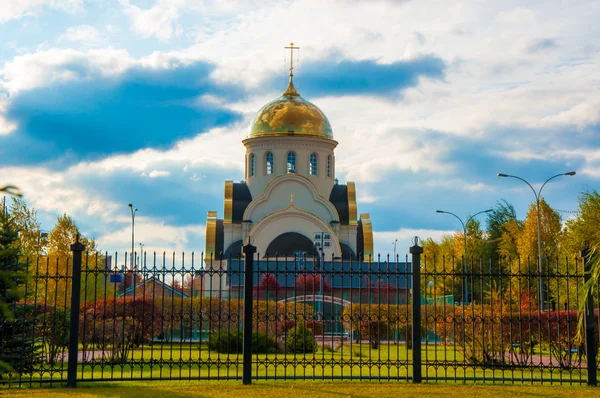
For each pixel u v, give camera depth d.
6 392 16.59
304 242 64.81
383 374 21.69
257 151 71.62
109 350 27.02
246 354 17.94
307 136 70.50
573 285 39.59
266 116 71.62
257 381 18.45
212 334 28.06
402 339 35.28
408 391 16.73
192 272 18.30
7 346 18.78
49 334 23.06
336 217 68.44
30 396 15.97
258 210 68.31
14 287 8.98
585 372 22.66
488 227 92.75
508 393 16.66
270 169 71.38
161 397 15.88
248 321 18.02
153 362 18.30
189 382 18.59
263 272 18.50
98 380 17.69
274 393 16.39
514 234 80.31
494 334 23.28
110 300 28.58
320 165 71.31
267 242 65.50
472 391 16.84
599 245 17.72
